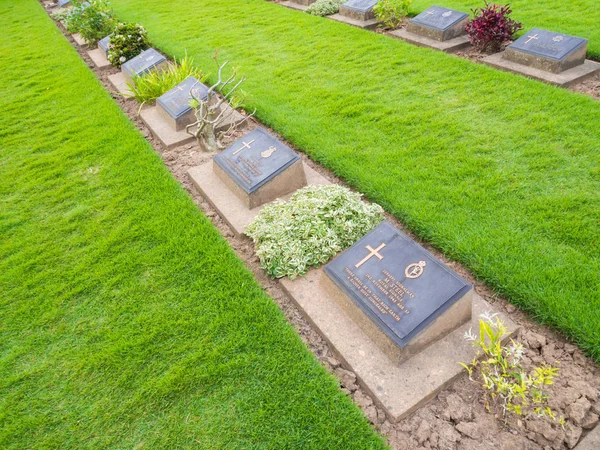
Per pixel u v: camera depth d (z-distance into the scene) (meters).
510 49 7.82
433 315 3.27
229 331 3.78
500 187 4.98
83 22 11.02
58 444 3.17
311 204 4.52
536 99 6.55
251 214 5.03
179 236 4.85
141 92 7.69
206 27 11.49
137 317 4.01
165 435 3.14
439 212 4.72
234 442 3.06
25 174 6.32
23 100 8.68
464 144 5.77
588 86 7.04
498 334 3.12
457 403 3.18
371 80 7.75
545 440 2.91
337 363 3.53
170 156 6.45
